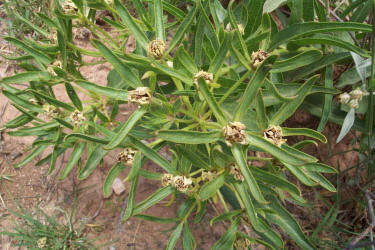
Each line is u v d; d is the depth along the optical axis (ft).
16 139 1.41
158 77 0.93
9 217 1.32
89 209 1.35
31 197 1.35
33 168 1.39
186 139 0.62
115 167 0.79
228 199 1.06
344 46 0.85
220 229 1.32
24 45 0.90
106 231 1.32
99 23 1.56
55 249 1.26
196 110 0.79
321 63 0.99
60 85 1.48
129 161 0.78
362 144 1.16
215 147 0.67
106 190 0.79
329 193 1.40
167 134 0.61
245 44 0.76
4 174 1.37
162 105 0.76
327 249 1.28
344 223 1.37
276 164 0.87
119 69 0.71
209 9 0.97
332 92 0.90
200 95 0.74
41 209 1.33
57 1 0.86
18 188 1.36
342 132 0.99
